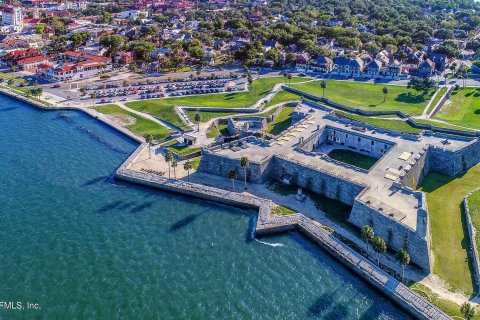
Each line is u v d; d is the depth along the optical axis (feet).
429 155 460.55
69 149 520.42
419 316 273.75
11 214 383.04
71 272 312.29
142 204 403.75
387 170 414.82
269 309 282.77
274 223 364.38
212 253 335.06
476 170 464.24
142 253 333.62
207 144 521.24
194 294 293.64
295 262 327.26
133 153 497.46
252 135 523.29
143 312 278.26
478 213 375.25
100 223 372.38
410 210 351.87
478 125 556.10
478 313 272.10
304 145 483.51
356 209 364.17
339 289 301.22
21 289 296.10
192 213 390.01
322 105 606.96
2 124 597.52
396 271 313.12
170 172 456.86
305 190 426.10
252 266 321.52
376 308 285.43
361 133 505.25
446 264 317.63
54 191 423.64
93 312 278.05
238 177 442.91
